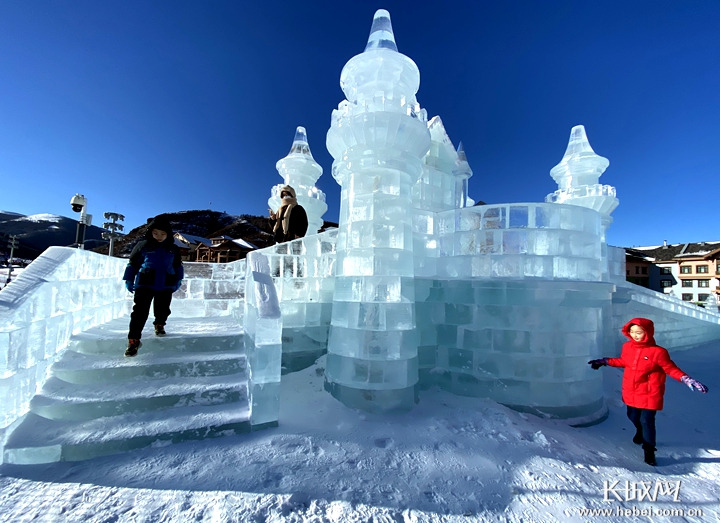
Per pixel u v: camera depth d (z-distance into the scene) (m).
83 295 4.06
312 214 9.28
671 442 3.65
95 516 2.03
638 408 3.35
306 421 3.44
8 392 2.56
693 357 8.01
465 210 4.65
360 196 4.16
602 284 4.16
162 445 2.82
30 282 3.07
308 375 4.68
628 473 2.93
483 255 4.43
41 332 3.07
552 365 4.07
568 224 4.34
